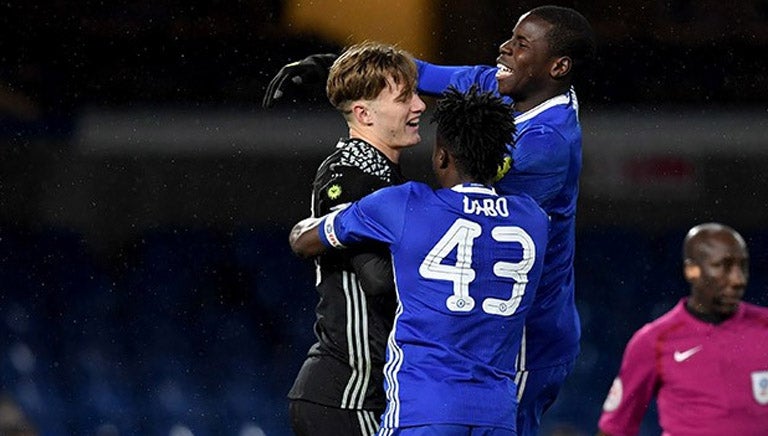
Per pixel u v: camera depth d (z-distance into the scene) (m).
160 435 52.16
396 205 13.01
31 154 54.62
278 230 56.16
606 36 54.59
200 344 56.00
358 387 13.71
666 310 56.03
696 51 54.47
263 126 54.03
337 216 13.28
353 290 13.70
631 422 17.95
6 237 55.22
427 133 51.22
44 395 52.66
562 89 15.32
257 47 54.72
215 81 54.88
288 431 52.97
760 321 17.39
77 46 54.97
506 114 13.24
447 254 12.88
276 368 55.81
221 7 54.91
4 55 54.53
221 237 56.62
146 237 56.31
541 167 14.56
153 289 56.28
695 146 54.00
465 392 12.78
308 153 54.03
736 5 54.22
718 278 17.25
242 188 54.47
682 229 55.34
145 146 54.56
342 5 54.28
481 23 53.28
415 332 12.96
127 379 54.38
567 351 16.08
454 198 13.06
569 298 16.03
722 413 17.19
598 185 54.59
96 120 54.66
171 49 55.12
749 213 53.91
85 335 55.25
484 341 13.01
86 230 55.56
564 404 51.66
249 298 56.78
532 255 13.23
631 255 56.34
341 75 13.84
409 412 12.80
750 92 53.94
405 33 54.06
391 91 13.78
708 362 17.27
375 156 13.80
